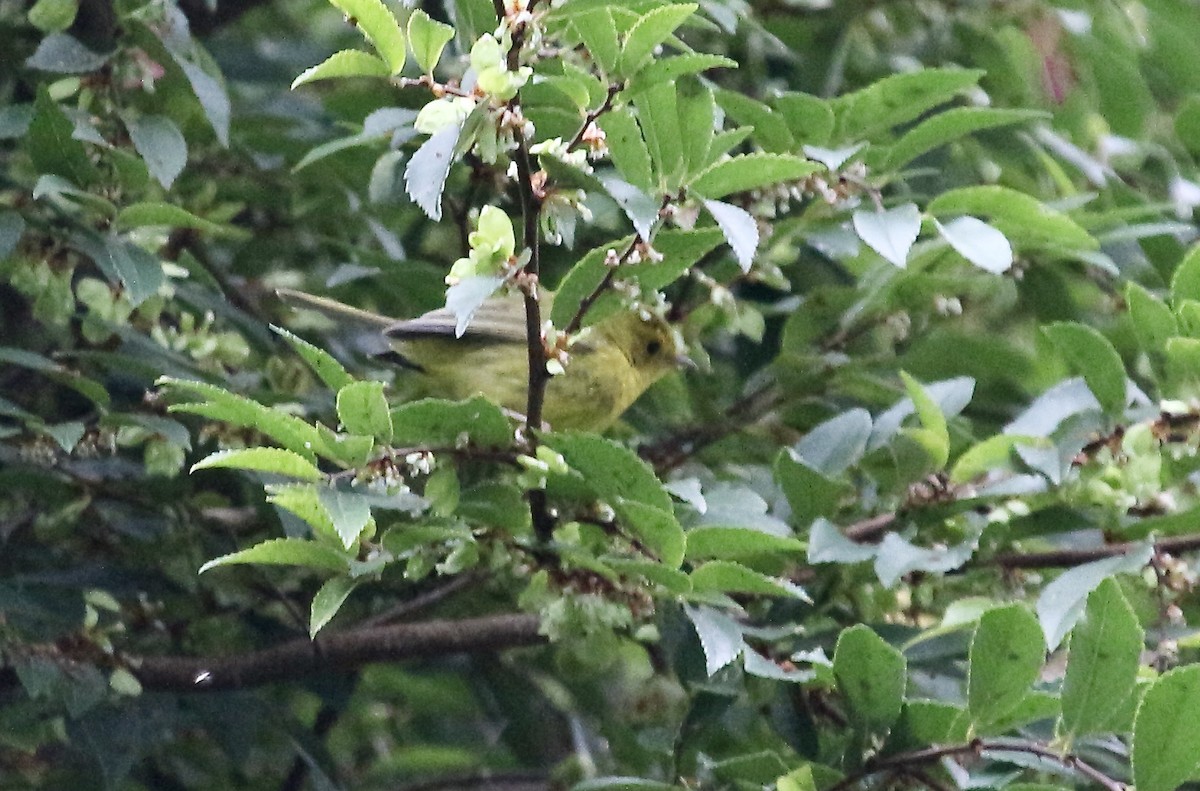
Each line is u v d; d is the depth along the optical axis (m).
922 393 9.61
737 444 12.41
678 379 12.93
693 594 8.28
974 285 11.34
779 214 11.94
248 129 12.25
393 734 14.77
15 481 10.73
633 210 7.52
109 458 10.88
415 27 7.05
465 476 8.83
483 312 11.93
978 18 13.23
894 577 8.90
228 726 11.17
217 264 12.82
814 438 10.25
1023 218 9.77
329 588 7.79
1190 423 9.07
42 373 11.45
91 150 9.83
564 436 7.93
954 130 10.05
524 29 7.09
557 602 8.26
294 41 13.77
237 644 11.56
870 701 8.34
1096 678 7.72
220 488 11.77
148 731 10.91
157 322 10.61
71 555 11.32
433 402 7.79
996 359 12.33
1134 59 13.57
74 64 9.98
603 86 7.65
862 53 13.24
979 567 9.63
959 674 9.92
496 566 8.32
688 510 9.10
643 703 11.72
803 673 8.56
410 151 11.70
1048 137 12.83
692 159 8.29
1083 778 8.73
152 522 11.09
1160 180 13.41
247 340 11.64
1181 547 9.17
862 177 9.90
